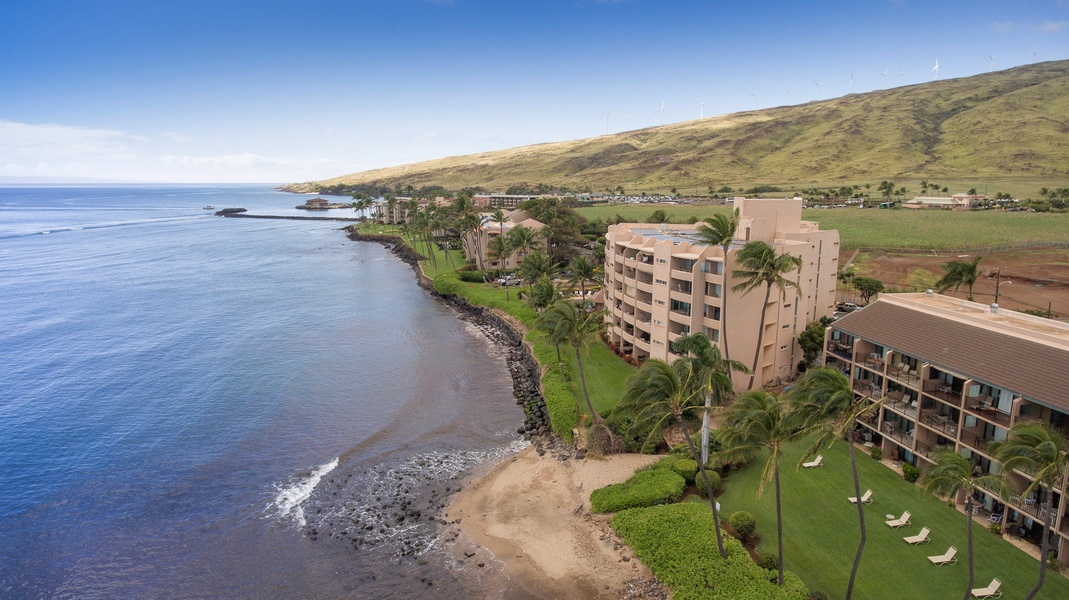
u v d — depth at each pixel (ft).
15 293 435.94
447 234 641.40
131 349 300.20
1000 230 523.70
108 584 131.44
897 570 119.96
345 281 496.23
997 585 110.42
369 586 128.98
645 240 247.50
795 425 110.32
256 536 147.43
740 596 112.06
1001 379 130.21
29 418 215.92
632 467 170.91
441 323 354.54
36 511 158.61
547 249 458.91
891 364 163.63
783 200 244.42
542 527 146.51
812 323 232.53
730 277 201.36
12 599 126.82
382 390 243.40
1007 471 97.14
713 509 125.18
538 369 256.32
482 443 196.34
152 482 172.76
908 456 158.10
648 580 124.57
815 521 137.49
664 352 226.99
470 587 127.34
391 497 164.04
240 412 221.46
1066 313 288.92
